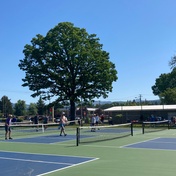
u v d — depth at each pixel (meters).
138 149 15.69
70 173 9.70
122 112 53.31
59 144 18.52
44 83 49.75
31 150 15.66
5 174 9.68
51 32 49.53
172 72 81.88
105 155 13.62
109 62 50.66
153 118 43.03
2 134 28.84
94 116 32.44
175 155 13.48
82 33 50.78
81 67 49.44
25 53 49.84
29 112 118.56
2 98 123.50
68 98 50.16
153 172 9.73
